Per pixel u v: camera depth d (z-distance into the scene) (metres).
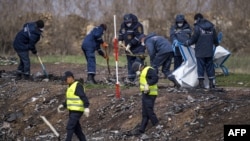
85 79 62.31
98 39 55.66
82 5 117.75
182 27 52.19
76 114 37.97
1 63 84.56
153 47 49.16
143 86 38.97
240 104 40.69
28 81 60.75
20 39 60.91
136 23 53.22
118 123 43.03
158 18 117.19
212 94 45.69
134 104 44.91
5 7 112.31
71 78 38.25
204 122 38.97
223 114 39.34
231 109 39.91
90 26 115.50
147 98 39.31
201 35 47.88
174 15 117.00
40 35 61.44
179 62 53.03
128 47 52.88
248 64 77.19
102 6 116.12
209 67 48.69
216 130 37.16
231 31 120.62
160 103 43.69
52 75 64.06
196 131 38.06
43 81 60.59
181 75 49.47
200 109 40.66
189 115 40.28
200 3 120.44
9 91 56.56
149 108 39.28
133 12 116.38
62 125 46.31
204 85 49.72
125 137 40.03
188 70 49.53
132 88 51.00
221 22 120.88
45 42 116.06
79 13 118.19
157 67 49.22
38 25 60.62
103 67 77.38
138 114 42.97
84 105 37.81
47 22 117.00
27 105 51.56
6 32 111.25
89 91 51.22
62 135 44.28
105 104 46.75
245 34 122.25
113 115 44.62
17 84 58.41
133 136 39.88
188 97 43.94
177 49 52.50
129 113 43.78
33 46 61.59
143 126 39.59
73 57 101.31
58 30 117.12
